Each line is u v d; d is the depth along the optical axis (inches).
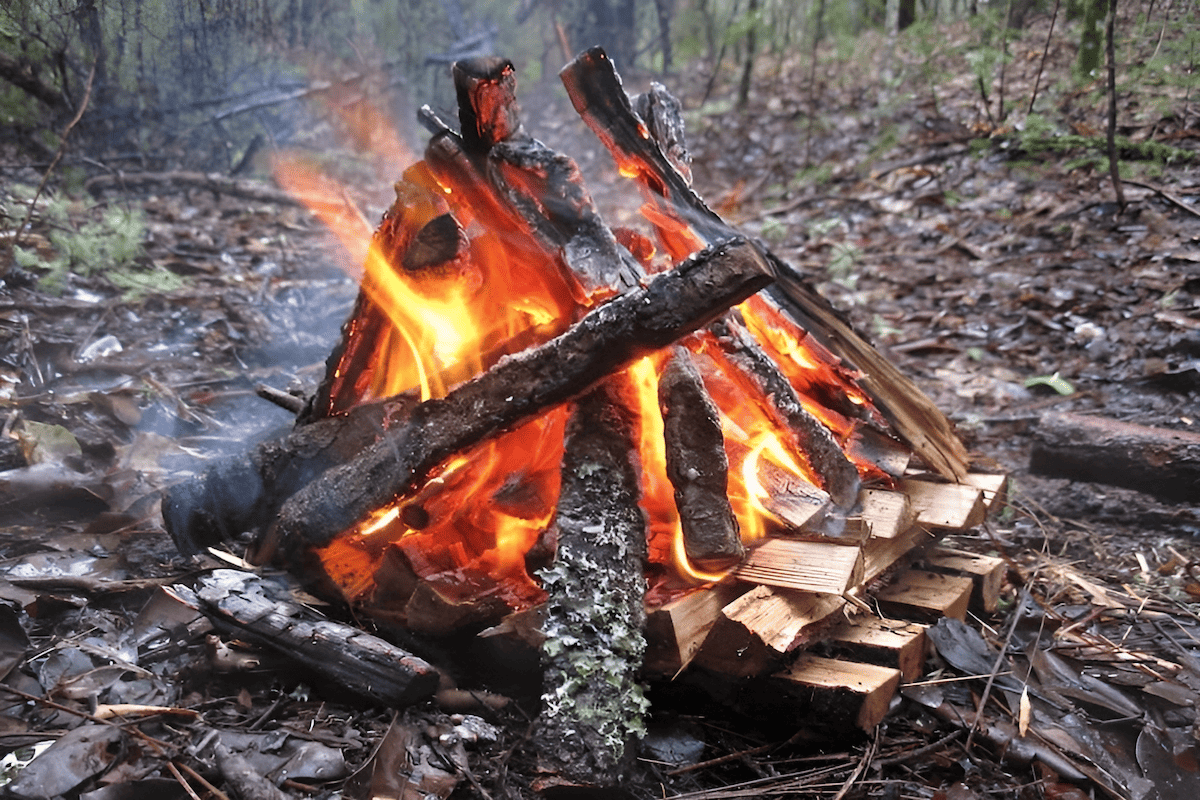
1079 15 239.0
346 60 287.4
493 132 86.7
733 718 79.0
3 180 196.4
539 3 396.2
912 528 94.0
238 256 217.9
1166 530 121.9
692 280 73.2
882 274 214.4
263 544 89.5
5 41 160.9
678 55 387.5
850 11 332.5
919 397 99.7
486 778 68.8
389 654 74.2
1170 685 85.7
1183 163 219.1
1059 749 77.1
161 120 246.4
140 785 63.7
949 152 261.0
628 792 67.0
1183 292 180.1
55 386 138.3
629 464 79.4
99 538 102.8
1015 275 201.0
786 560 79.1
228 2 138.5
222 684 77.9
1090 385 161.6
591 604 71.6
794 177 282.5
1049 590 106.3
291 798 64.4
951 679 81.1
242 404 146.1
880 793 70.4
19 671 77.5
